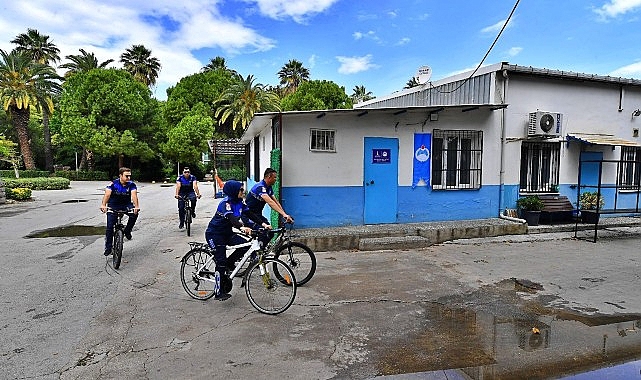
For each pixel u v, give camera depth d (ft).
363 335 14.32
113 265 23.27
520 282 20.59
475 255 26.05
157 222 40.14
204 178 132.57
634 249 27.89
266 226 17.39
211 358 12.54
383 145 30.81
